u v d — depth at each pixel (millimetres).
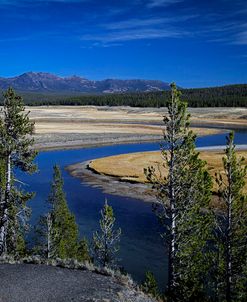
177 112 26219
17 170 81188
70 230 33281
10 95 28438
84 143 127812
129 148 120062
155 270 34438
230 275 23812
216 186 58938
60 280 18094
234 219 24109
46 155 104375
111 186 67625
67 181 72250
